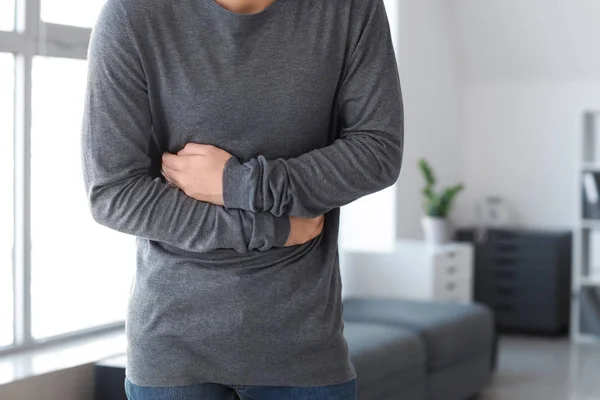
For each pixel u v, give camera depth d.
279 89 1.40
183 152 1.40
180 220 1.37
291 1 1.40
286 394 1.43
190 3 1.38
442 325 4.23
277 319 1.38
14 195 3.03
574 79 6.73
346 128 1.48
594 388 4.90
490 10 6.48
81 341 3.23
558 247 6.31
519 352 5.86
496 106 6.97
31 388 2.63
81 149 1.42
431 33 6.34
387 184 1.46
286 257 1.41
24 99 3.01
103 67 1.38
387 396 3.61
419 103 6.17
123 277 3.54
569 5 6.25
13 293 3.04
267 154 1.41
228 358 1.38
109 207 1.39
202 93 1.39
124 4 1.38
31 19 3.02
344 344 1.47
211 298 1.38
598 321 6.28
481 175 7.02
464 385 4.40
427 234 5.55
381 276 5.14
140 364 1.41
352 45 1.44
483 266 6.46
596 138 6.61
